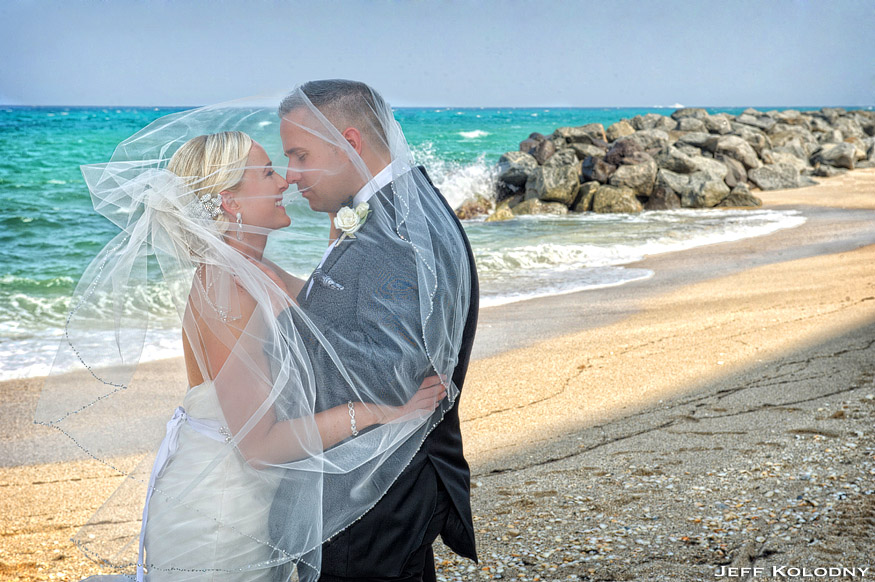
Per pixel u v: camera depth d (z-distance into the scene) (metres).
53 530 3.17
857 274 8.70
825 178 23.91
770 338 6.02
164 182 1.64
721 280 8.85
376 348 1.61
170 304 1.77
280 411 1.60
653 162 18.61
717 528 2.89
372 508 1.70
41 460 4.01
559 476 3.55
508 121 72.19
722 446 3.79
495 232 13.98
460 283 1.73
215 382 1.61
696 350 5.82
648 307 7.52
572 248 11.14
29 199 17.36
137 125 46.25
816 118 35.16
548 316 7.25
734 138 22.23
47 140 34.91
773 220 15.06
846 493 3.12
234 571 1.68
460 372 1.83
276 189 1.73
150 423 1.75
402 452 1.71
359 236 1.69
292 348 1.60
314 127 1.69
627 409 4.56
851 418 4.04
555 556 2.73
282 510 1.66
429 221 1.73
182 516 1.68
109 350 1.75
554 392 4.98
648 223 15.14
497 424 4.41
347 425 1.63
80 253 11.10
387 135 1.79
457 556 2.77
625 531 2.91
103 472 3.88
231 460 1.67
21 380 5.38
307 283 1.75
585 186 18.22
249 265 1.62
